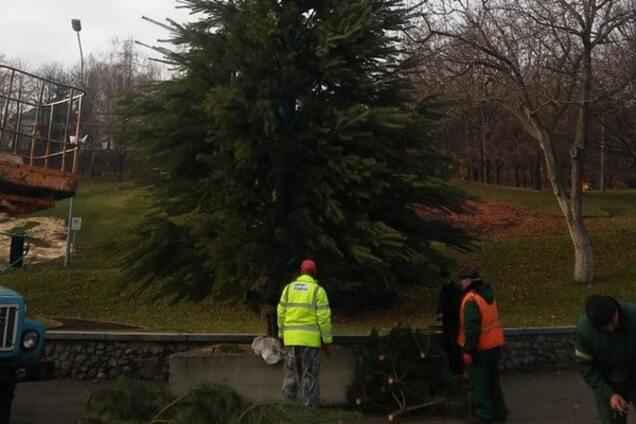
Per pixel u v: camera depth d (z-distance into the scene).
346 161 9.14
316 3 9.95
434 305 19.25
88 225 34.94
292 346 7.94
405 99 10.56
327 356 8.91
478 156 48.91
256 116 8.91
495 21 19.33
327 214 9.16
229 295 9.63
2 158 9.35
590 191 47.53
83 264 27.50
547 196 38.94
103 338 11.81
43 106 10.96
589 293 19.06
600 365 5.31
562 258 22.88
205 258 9.66
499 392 8.49
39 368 7.88
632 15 19.41
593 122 27.62
